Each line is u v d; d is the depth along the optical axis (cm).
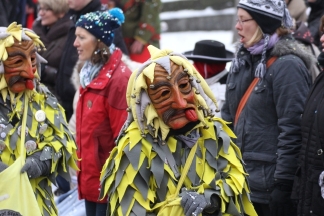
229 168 455
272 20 573
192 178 445
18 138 519
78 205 671
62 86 796
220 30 1703
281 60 562
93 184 600
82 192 608
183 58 447
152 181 444
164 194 442
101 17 609
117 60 614
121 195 440
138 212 434
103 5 823
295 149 547
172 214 431
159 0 937
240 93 588
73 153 545
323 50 530
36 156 513
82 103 612
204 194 434
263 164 566
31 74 517
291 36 586
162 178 439
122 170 445
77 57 791
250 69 584
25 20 1016
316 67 655
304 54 569
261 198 567
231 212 444
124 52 816
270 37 574
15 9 960
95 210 614
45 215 520
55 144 523
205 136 454
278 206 552
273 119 568
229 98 600
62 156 530
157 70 436
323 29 539
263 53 571
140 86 436
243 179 452
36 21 852
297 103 551
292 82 554
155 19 931
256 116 571
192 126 446
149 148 442
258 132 568
